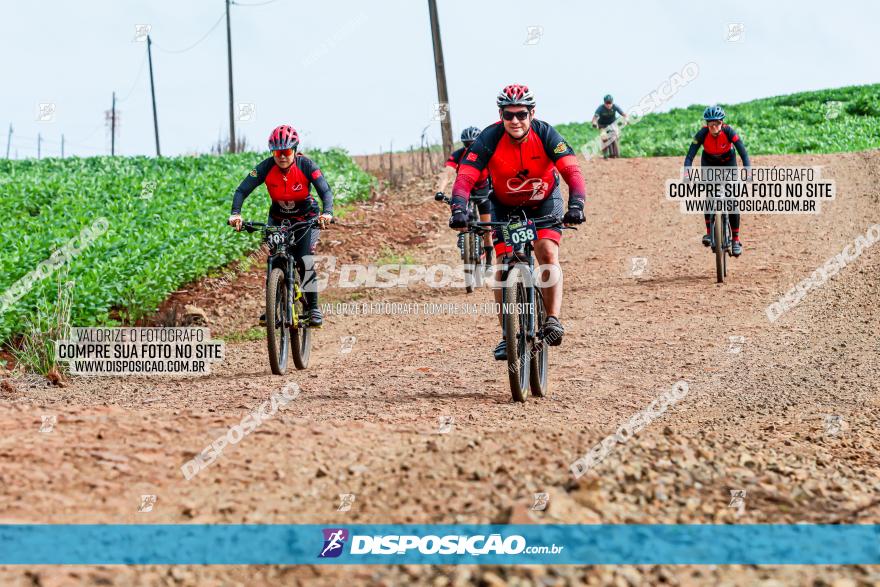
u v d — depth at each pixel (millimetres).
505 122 11336
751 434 10320
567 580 5809
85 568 5809
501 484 7332
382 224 31375
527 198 11984
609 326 18438
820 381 13414
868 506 7496
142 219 28922
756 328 17594
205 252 25125
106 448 8258
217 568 6023
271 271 14859
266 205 31812
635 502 7145
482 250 23000
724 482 7785
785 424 10930
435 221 32312
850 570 6152
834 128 59812
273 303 14656
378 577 5871
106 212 30188
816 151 53438
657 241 28609
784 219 30312
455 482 7445
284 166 15078
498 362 15539
